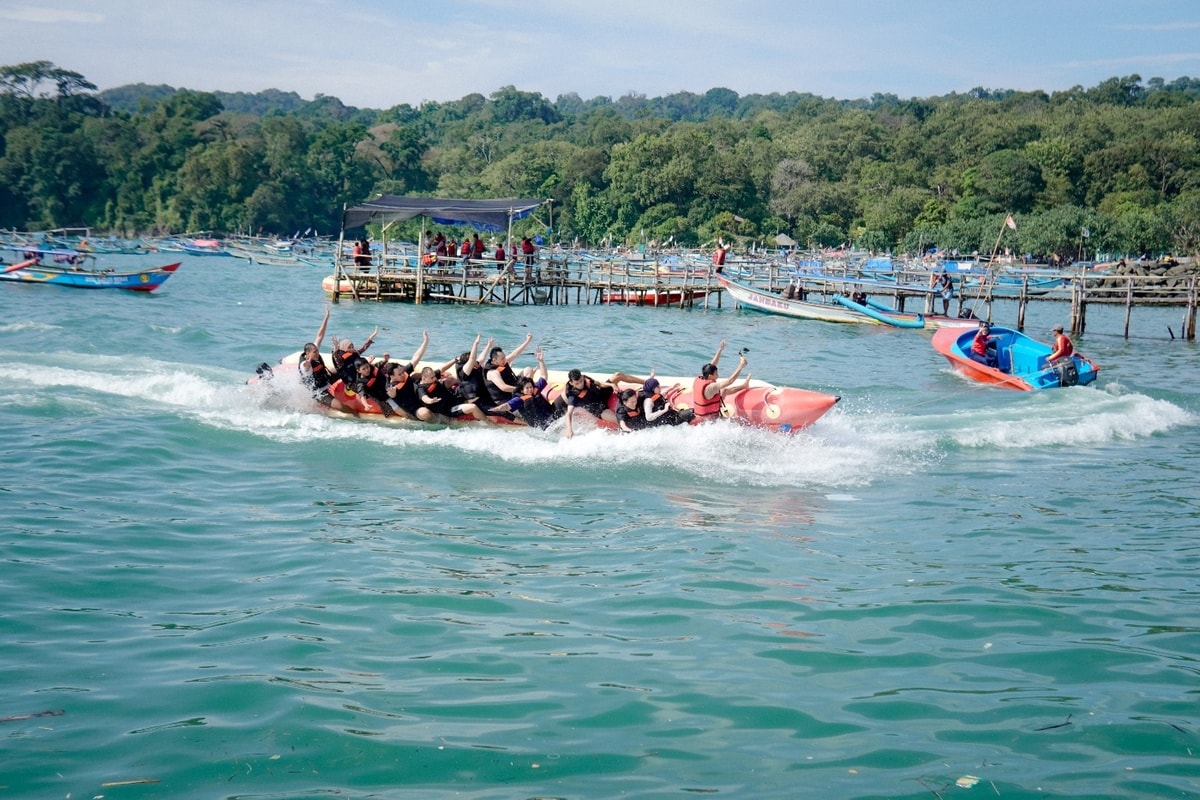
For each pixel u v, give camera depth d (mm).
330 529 9555
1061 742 5805
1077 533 9938
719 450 13141
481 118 194875
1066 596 8148
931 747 5730
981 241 78688
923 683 6535
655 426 13719
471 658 6762
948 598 8062
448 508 10406
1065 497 11320
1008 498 11258
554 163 115938
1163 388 20219
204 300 36125
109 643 6871
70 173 124312
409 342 24844
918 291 37062
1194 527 10172
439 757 5520
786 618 7590
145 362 18078
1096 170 90562
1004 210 87938
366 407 14633
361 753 5543
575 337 27125
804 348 26375
